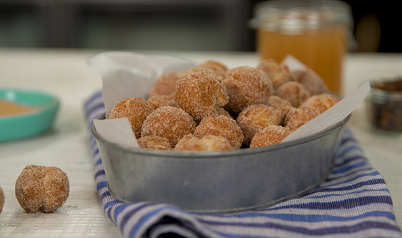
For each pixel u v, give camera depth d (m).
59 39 1.72
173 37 1.75
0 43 1.73
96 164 0.60
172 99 0.59
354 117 0.79
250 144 0.54
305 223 0.49
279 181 0.50
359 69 1.05
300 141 0.49
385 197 0.52
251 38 1.69
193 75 0.55
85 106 0.75
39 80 1.02
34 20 1.70
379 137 0.71
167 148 0.50
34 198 0.52
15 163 0.64
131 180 0.50
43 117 0.70
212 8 1.69
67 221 0.52
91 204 0.55
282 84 0.62
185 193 0.49
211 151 0.49
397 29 1.59
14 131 0.69
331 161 0.56
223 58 1.13
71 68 1.12
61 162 0.64
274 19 0.81
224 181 0.48
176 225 0.47
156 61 0.68
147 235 0.48
